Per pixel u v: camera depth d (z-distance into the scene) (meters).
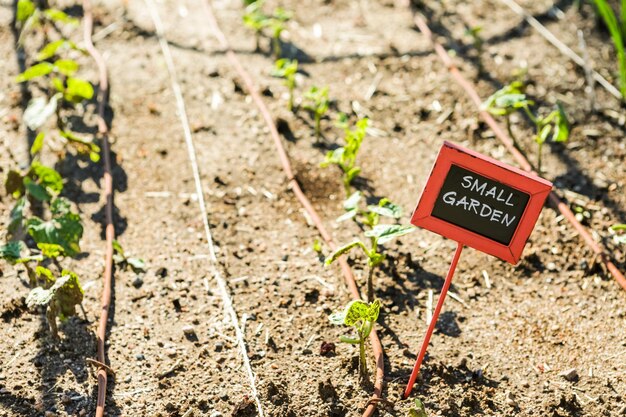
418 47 1.71
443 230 1.12
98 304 1.27
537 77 1.64
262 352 1.22
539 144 1.43
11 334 1.23
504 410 1.17
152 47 1.70
